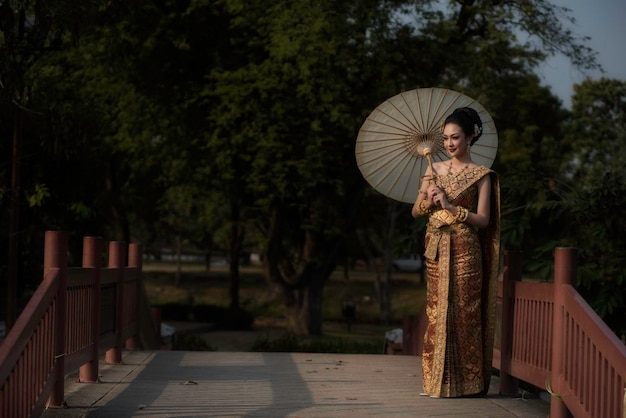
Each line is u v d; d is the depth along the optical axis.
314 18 22.78
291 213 28.61
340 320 39.62
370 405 6.35
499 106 27.25
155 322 12.79
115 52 23.34
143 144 26.16
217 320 34.00
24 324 4.88
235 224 28.67
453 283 6.64
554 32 24.12
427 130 7.02
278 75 23.92
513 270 6.98
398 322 40.06
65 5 9.07
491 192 6.69
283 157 24.72
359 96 24.94
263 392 6.92
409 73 25.55
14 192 11.09
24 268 18.39
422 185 6.80
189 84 25.75
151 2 23.39
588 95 33.34
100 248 7.44
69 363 6.39
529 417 5.99
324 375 7.98
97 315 7.38
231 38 24.48
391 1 24.66
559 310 5.76
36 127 13.08
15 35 9.27
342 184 25.83
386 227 38.97
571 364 5.54
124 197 28.92
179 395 6.72
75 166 15.83
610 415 4.80
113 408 6.11
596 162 27.44
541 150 37.94
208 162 25.48
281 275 28.08
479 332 6.70
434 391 6.69
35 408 5.23
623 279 8.62
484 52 25.14
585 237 9.66
